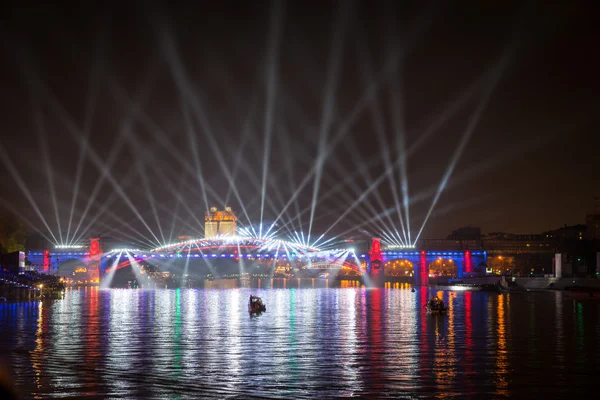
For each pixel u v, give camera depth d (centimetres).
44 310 10706
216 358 5416
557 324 8525
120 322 8581
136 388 4250
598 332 7438
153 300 14438
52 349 5925
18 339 6650
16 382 4409
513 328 7950
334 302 13962
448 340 6675
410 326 8212
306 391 4178
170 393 4112
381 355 5609
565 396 4066
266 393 4125
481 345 6275
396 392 4150
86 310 10812
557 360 5362
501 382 4447
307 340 6644
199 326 8094
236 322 8688
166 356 5522
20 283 13275
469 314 10319
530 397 4038
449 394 4106
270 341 6562
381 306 12438
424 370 4888
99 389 4212
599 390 4216
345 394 4097
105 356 5509
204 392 4144
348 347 6106
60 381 4447
